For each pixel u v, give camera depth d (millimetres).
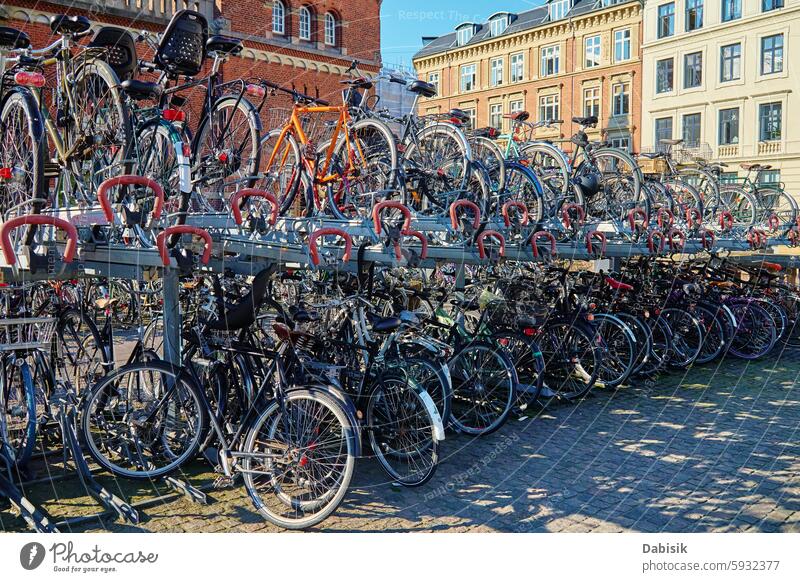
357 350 4520
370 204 5539
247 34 14211
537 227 5992
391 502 4125
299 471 3762
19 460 4082
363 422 4438
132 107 4207
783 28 11328
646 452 5062
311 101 5824
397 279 6570
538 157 7559
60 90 4262
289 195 5469
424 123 6016
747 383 7270
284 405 3797
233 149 4746
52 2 11453
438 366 4793
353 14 16016
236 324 4188
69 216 3875
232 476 4070
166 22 12797
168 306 4770
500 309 5867
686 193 10609
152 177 4129
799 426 5727
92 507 3916
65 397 4469
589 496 4242
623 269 8125
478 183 5770
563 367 6516
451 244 5590
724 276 9117
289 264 4977
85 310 5320
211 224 4660
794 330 9602
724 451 5090
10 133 3990
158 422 4301
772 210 11258
